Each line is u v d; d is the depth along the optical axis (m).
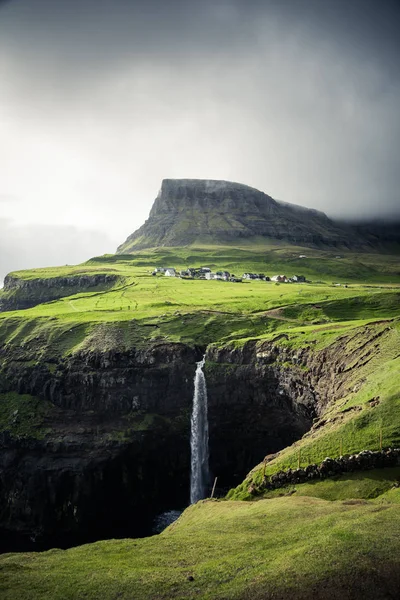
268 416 109.94
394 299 144.75
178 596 31.34
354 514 39.31
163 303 162.50
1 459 113.31
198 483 114.94
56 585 34.53
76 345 129.50
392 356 77.19
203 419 116.44
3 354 137.38
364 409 61.66
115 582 34.09
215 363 117.69
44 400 121.81
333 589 28.64
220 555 37.09
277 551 35.19
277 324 133.50
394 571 29.41
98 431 114.19
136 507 110.56
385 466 51.03
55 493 107.62
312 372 96.06
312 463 55.22
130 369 118.94
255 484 57.22
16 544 101.94
